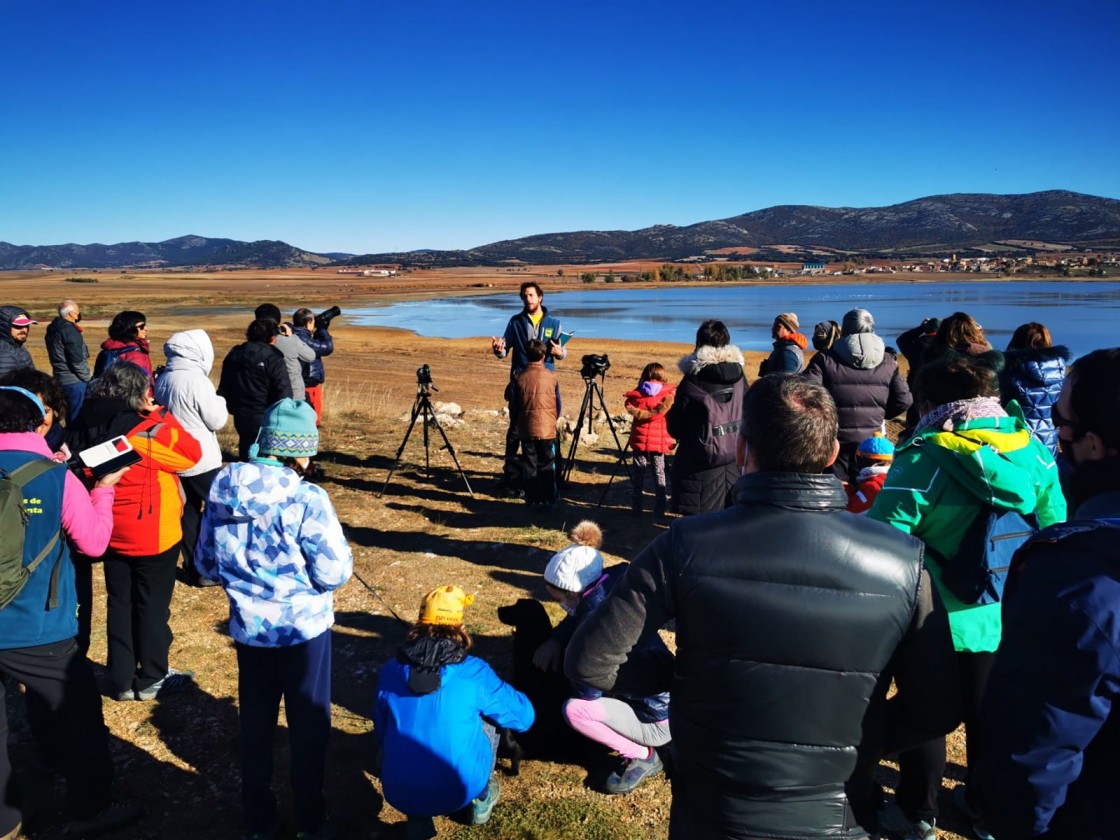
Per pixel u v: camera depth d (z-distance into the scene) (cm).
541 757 385
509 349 857
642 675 246
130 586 424
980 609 273
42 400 352
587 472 985
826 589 178
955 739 402
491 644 497
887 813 322
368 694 445
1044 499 275
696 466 551
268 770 321
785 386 195
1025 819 152
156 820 338
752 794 181
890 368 579
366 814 347
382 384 2020
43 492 297
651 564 195
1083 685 144
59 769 364
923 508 272
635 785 360
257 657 318
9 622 294
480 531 732
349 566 317
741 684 181
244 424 692
